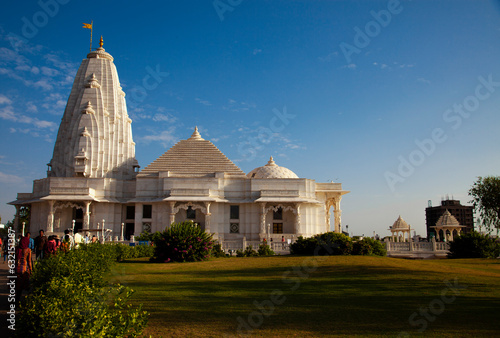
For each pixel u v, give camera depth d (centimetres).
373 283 1928
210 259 3500
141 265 2994
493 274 2219
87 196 6869
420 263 2742
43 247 2373
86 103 7950
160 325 1242
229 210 7131
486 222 4769
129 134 8631
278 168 7988
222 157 7850
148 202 6969
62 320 873
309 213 7194
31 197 7556
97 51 8556
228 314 1376
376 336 1132
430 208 13075
